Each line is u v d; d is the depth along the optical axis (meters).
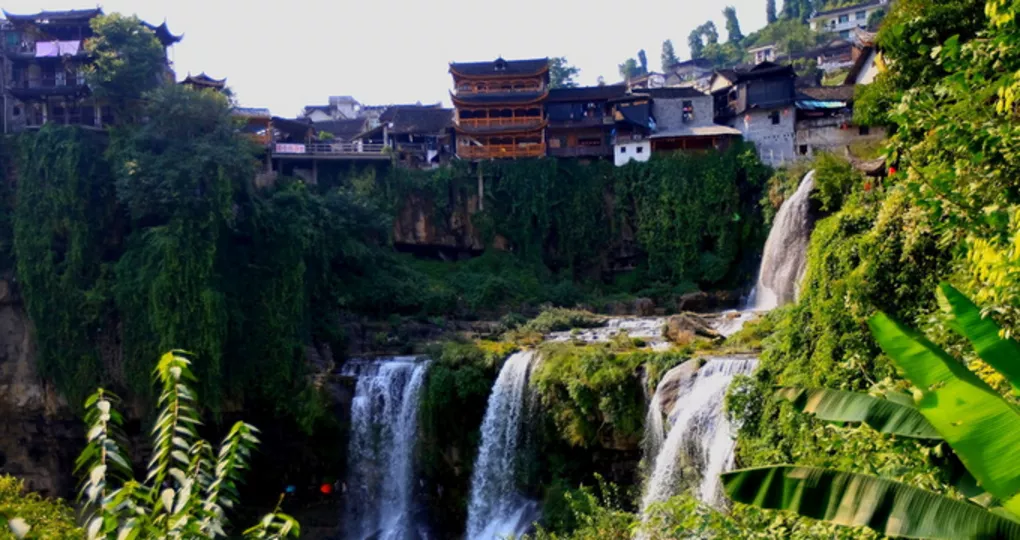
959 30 24.67
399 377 39.34
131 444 42.22
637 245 58.81
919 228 19.44
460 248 60.94
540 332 44.81
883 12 98.12
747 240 55.19
